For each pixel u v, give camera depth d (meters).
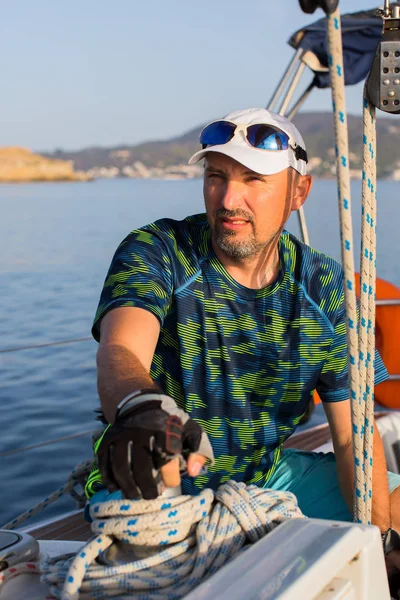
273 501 1.30
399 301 4.99
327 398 2.02
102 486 1.67
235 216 1.73
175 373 1.83
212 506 1.30
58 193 112.94
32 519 5.23
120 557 1.22
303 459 2.13
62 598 1.13
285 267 1.88
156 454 1.02
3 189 136.25
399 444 3.12
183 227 1.89
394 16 1.40
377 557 1.20
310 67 4.16
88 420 7.76
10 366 10.37
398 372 5.15
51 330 13.45
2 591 1.30
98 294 18.14
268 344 1.85
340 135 1.16
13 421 7.73
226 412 1.85
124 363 1.36
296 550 1.11
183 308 1.80
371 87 1.42
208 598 0.99
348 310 1.27
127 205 70.19
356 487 1.41
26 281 20.62
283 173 1.76
